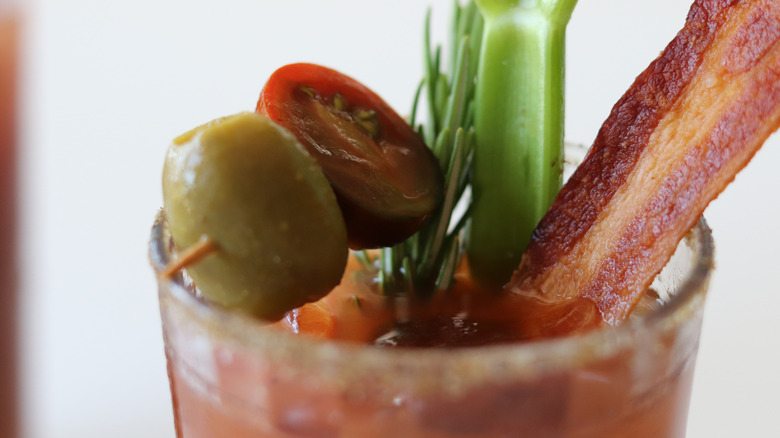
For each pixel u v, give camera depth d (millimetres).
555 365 181
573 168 241
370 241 213
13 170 308
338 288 229
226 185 192
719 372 342
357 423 185
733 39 200
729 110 199
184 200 194
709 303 351
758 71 197
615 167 212
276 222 193
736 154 198
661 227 205
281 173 194
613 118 212
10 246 310
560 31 223
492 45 228
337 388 182
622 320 208
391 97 391
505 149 231
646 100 209
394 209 212
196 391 200
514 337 210
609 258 212
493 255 235
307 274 196
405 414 183
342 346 182
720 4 202
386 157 222
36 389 375
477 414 182
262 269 194
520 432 184
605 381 186
